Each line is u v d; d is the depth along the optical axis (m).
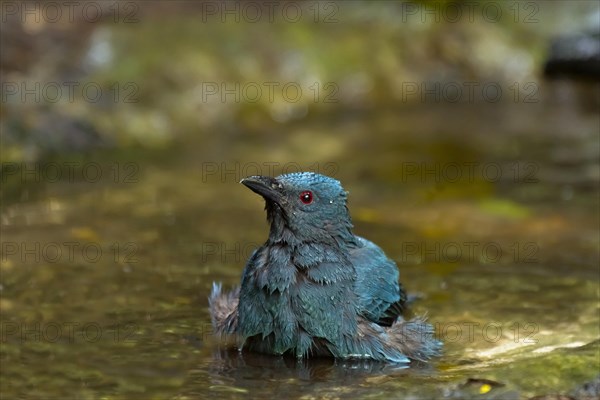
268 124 18.70
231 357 8.98
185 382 8.41
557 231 13.06
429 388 8.08
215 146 17.23
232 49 19.41
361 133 18.36
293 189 8.93
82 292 10.54
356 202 14.44
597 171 16.02
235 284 10.84
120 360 8.87
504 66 21.78
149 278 11.01
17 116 15.92
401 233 12.99
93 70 17.53
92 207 13.67
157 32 19.00
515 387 8.01
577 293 10.73
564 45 21.23
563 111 20.20
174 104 17.91
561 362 8.42
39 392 8.18
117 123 16.95
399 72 21.05
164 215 13.45
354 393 8.07
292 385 8.31
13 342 9.23
